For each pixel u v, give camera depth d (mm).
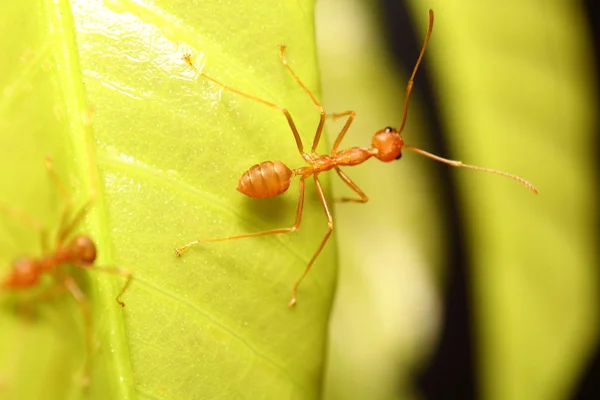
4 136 78
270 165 84
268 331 83
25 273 78
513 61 93
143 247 82
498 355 92
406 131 99
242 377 82
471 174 93
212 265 83
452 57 92
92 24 81
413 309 97
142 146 82
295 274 84
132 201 82
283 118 84
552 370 91
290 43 83
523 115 93
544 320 92
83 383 79
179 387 81
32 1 80
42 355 78
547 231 93
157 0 82
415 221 98
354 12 98
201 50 82
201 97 82
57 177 80
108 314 81
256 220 84
